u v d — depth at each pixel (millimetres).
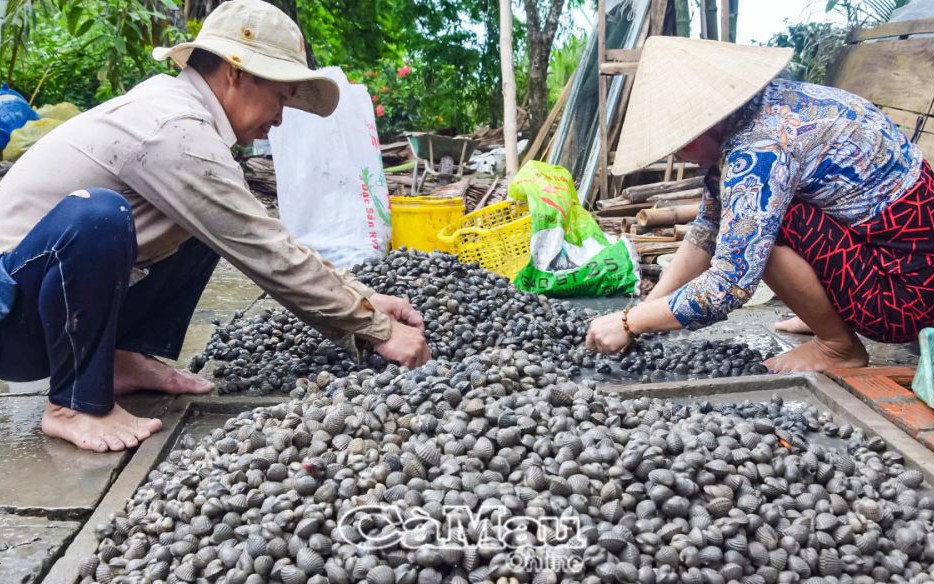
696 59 2781
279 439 2092
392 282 3965
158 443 2465
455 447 2025
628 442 2062
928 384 2535
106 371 2473
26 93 9695
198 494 2016
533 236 4613
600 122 6980
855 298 2854
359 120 5223
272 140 5164
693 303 2766
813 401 2791
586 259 4758
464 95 14828
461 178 9266
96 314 2375
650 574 1714
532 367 2496
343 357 3199
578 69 7500
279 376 3078
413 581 1701
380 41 14891
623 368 3281
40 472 2318
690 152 2943
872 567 1863
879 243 2836
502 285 4176
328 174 5148
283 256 2545
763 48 2752
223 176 2455
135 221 2557
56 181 2432
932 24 5039
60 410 2523
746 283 2709
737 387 2879
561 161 7613
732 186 2715
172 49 2584
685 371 3193
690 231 3432
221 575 1820
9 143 6602
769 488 2006
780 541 1878
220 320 4047
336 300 2670
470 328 3549
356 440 2074
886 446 2389
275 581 1787
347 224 5109
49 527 2070
